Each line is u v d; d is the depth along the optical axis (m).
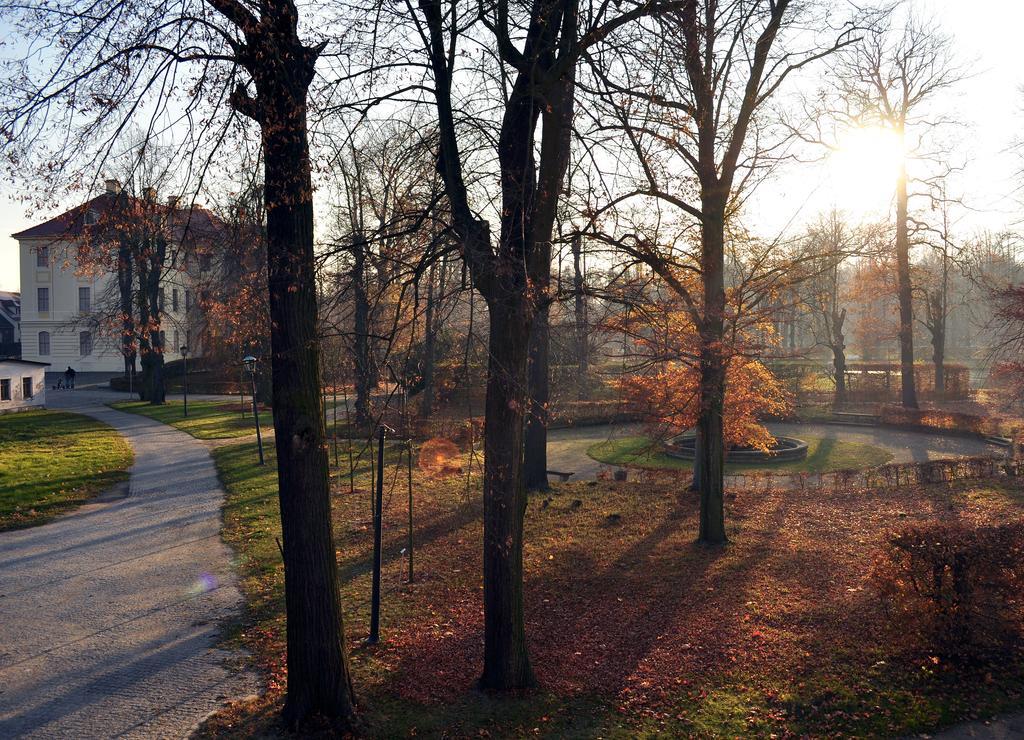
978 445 30.19
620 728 7.55
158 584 12.55
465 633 10.30
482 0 7.66
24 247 62.69
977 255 29.30
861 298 36.56
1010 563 8.78
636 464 25.14
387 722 7.61
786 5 13.32
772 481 22.53
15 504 18.52
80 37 6.62
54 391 55.06
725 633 10.20
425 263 7.61
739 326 14.41
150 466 24.75
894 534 9.46
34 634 10.36
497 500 8.29
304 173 7.06
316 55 7.38
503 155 8.38
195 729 7.57
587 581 12.64
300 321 7.16
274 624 10.66
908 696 8.12
